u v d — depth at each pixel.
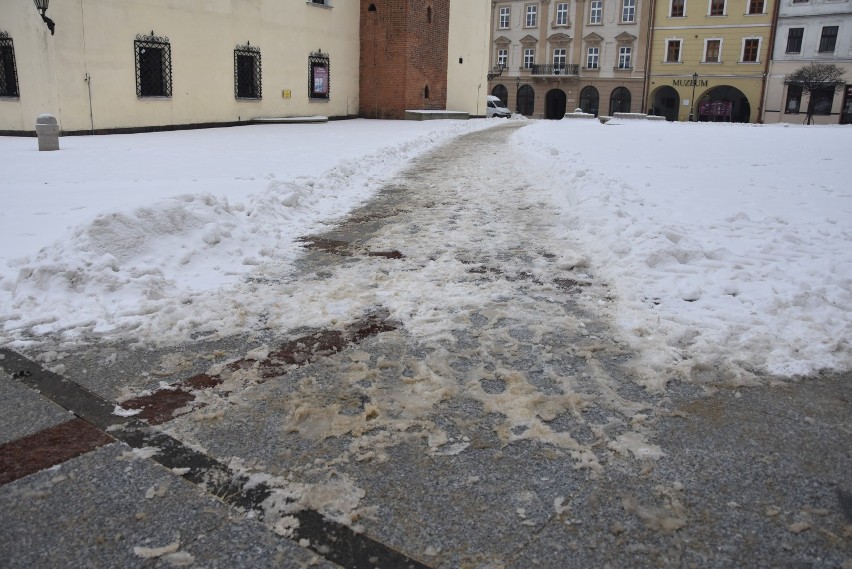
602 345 3.90
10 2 18.72
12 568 2.09
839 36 47.44
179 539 2.23
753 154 15.09
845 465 2.70
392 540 2.24
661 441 2.88
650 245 5.75
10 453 2.74
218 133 20.92
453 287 5.06
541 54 60.16
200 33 22.66
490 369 3.60
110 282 4.72
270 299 4.76
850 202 8.61
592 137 20.27
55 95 18.45
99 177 10.29
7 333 4.06
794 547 2.21
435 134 21.25
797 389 3.36
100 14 19.19
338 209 8.43
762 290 4.74
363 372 3.53
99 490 2.49
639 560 2.15
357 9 31.08
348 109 31.47
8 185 9.34
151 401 3.22
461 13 35.50
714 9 51.72
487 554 2.18
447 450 2.80
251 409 3.15
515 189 9.93
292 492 2.50
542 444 2.84
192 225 5.86
